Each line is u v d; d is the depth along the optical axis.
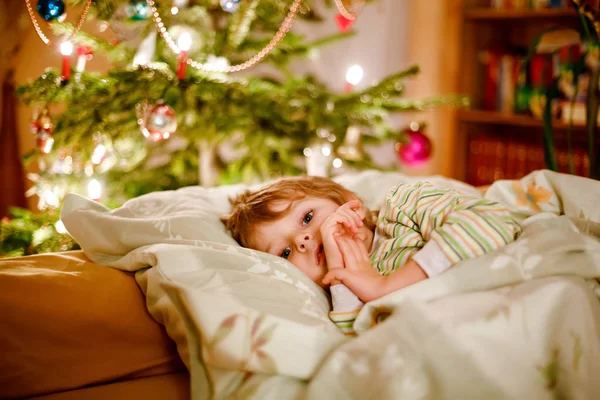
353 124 1.63
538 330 0.69
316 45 1.76
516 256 0.77
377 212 1.08
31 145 2.12
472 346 0.66
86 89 1.31
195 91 1.38
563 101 2.11
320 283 0.91
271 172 1.74
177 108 1.42
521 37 2.54
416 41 2.56
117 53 1.47
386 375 0.65
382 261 0.89
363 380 0.66
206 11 1.52
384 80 1.60
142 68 1.28
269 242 0.95
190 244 0.90
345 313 0.80
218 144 1.78
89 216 0.94
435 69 2.50
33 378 0.75
